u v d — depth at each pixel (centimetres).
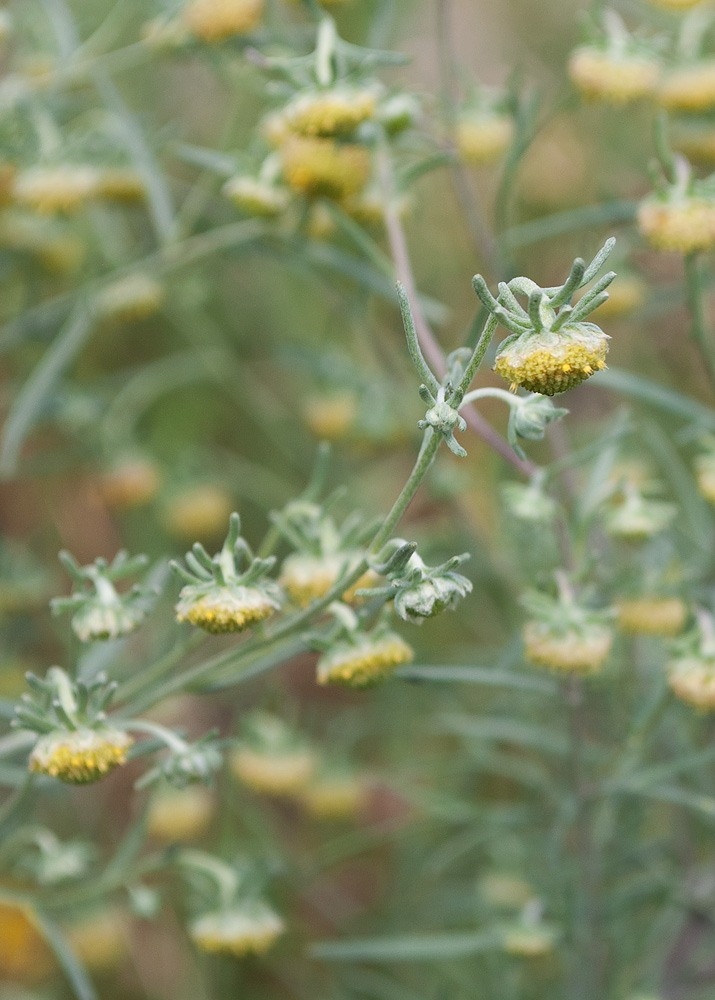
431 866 33
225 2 30
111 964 33
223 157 31
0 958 34
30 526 41
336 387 35
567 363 22
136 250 35
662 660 31
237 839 36
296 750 32
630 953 32
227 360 39
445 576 24
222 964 35
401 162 32
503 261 31
